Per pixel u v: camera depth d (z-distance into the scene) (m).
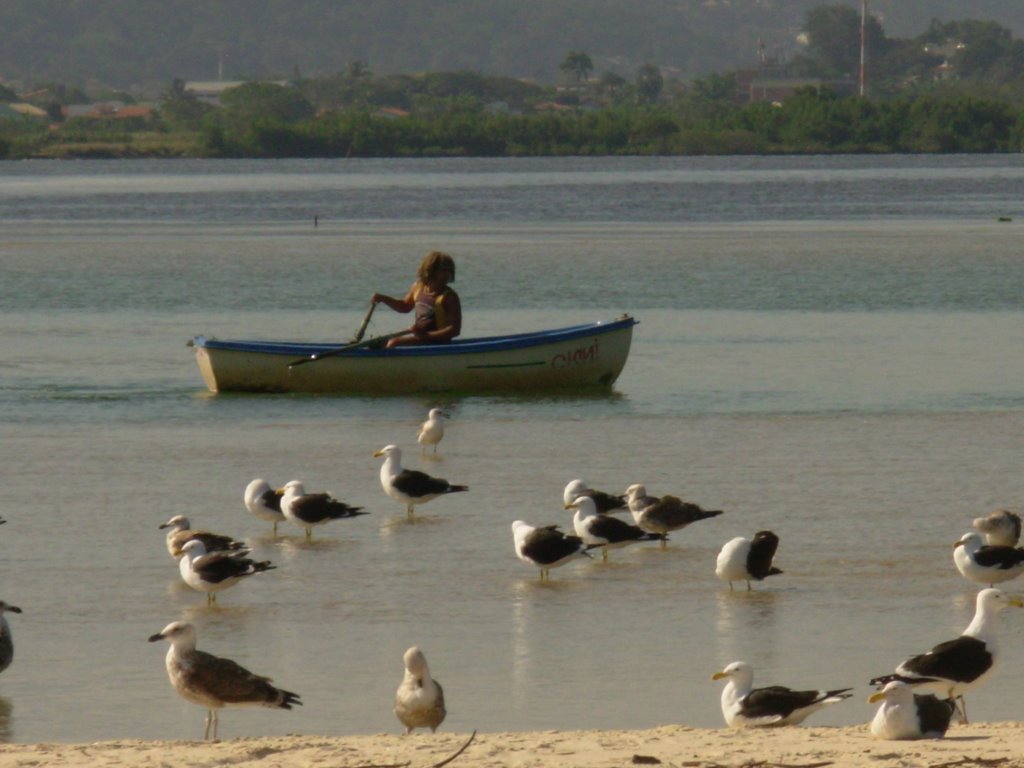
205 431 106.12
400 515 81.56
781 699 48.62
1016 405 113.44
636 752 44.69
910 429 104.62
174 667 49.88
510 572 70.75
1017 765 42.53
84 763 44.12
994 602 50.56
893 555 73.00
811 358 136.25
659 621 63.53
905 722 45.69
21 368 131.00
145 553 73.88
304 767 43.69
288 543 75.81
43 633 62.25
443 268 122.81
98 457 96.75
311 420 110.62
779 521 79.62
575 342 121.75
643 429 106.00
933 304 174.50
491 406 116.19
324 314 170.88
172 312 170.75
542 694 55.25
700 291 189.00
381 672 57.66
